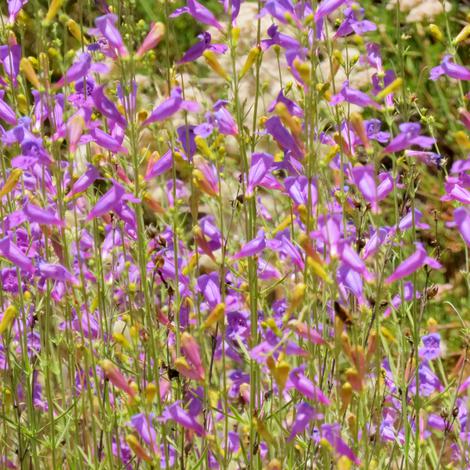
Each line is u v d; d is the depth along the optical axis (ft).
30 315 21.97
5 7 33.04
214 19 17.66
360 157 22.15
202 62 34.45
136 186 17.21
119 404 21.40
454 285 32.17
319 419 16.65
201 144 17.30
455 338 30.78
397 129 33.22
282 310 20.44
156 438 16.70
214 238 19.06
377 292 15.53
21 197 21.31
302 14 16.24
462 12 38.19
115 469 20.29
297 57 16.71
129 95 18.03
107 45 18.17
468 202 19.56
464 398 21.11
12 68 19.80
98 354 21.02
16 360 20.75
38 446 22.11
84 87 19.52
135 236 21.84
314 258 15.12
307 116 16.38
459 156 34.63
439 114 36.88
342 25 19.66
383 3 39.40
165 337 21.56
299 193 17.57
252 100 29.48
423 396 20.56
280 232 17.95
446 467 19.79
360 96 17.19
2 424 22.02
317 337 15.58
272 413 18.13
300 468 19.01
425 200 33.55
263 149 27.48
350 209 19.80
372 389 20.97
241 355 21.54
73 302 19.47
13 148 22.59
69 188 19.72
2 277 20.68
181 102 17.21
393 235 19.74
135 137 17.30
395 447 21.90
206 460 18.79
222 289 17.25
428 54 36.99
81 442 22.09
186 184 26.05
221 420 20.67
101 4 19.45
